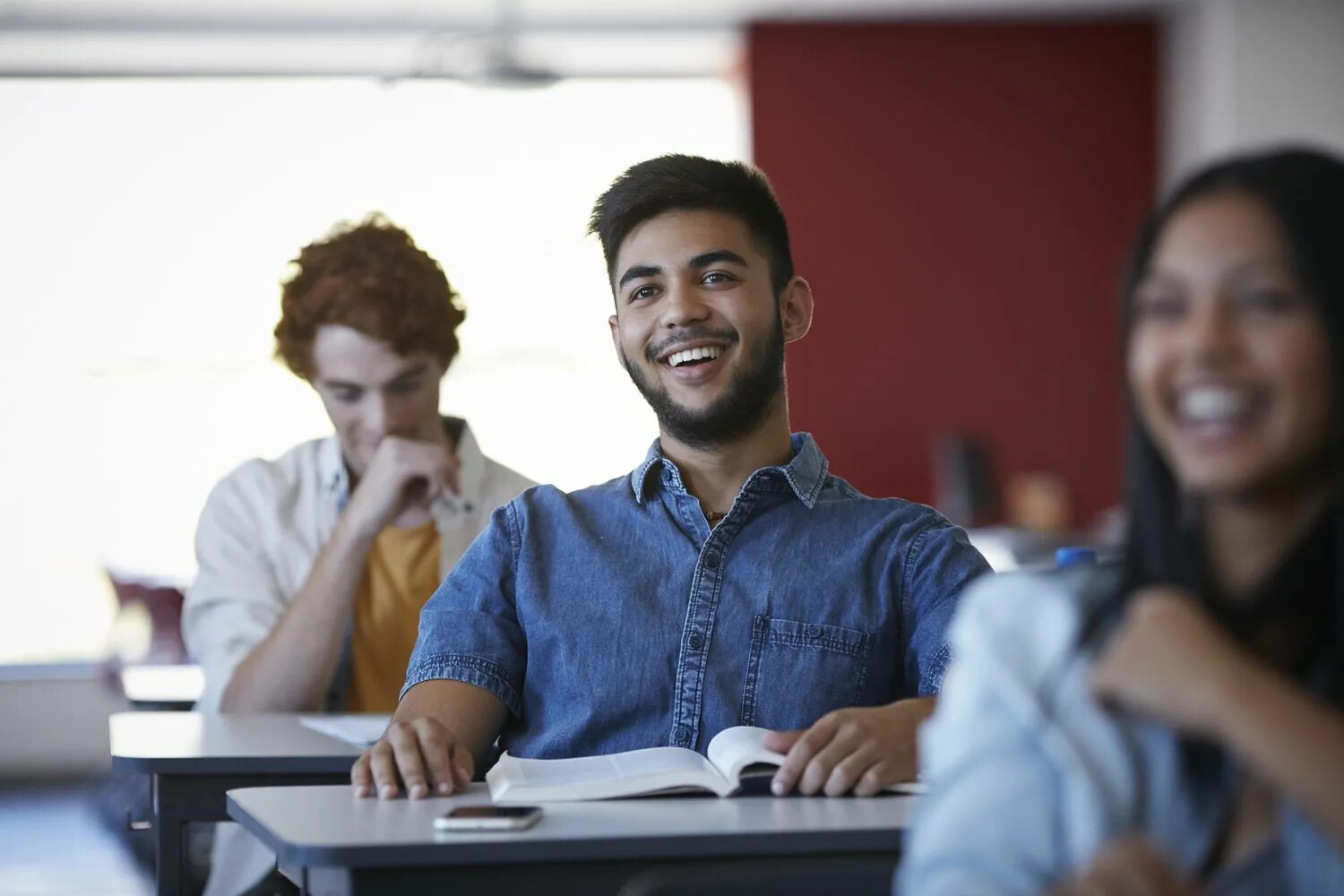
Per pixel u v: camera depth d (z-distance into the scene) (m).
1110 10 7.29
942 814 1.05
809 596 2.01
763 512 2.05
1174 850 1.01
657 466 2.08
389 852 1.36
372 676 2.81
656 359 2.05
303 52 6.79
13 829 5.48
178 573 6.70
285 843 1.38
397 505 2.75
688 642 1.98
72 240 6.71
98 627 6.72
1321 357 0.98
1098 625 1.04
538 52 7.07
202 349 6.75
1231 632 1.03
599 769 1.72
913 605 2.04
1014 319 7.32
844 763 1.63
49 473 6.67
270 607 2.84
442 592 2.08
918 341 7.29
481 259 6.95
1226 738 0.93
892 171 7.25
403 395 2.87
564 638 2.00
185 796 2.13
